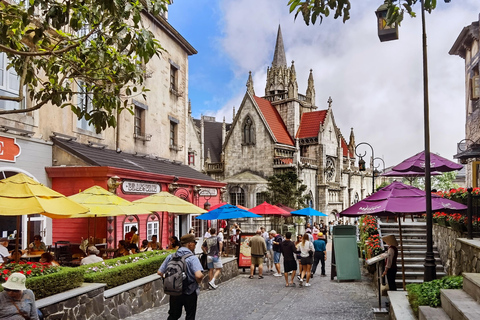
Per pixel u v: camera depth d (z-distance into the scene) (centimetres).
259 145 5456
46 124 1725
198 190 2706
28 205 955
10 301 638
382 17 945
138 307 1169
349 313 1152
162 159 2609
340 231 1814
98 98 1101
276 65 6569
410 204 1195
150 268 1321
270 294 1466
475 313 643
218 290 1558
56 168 1700
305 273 1684
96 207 1317
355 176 6956
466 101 2608
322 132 5759
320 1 655
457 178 6800
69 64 1120
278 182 4491
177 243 1720
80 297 932
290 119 5944
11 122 1531
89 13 989
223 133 5997
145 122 2447
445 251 1523
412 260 1585
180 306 820
